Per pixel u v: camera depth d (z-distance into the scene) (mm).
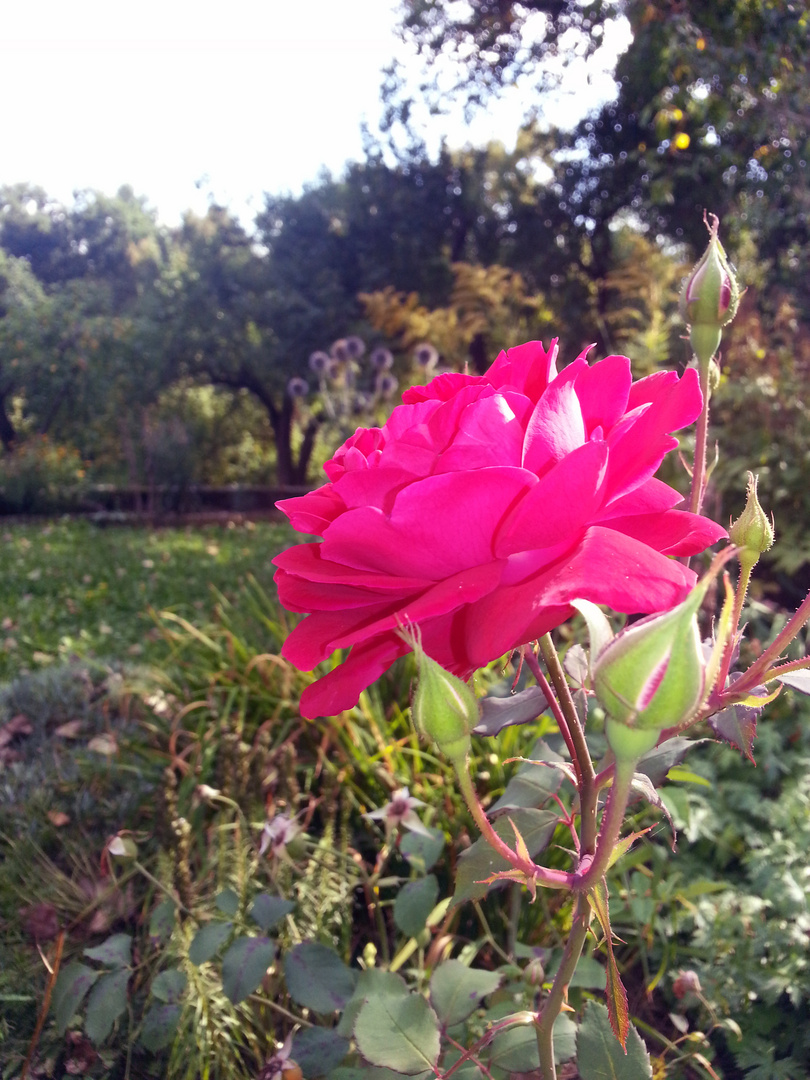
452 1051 395
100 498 4684
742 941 521
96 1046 478
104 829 671
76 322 5559
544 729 644
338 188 5402
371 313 3689
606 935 204
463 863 265
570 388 209
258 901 429
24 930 581
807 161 1766
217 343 5383
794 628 212
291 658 225
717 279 257
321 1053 388
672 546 213
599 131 3729
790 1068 465
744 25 1578
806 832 578
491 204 4707
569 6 2422
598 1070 274
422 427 212
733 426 1343
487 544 193
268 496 5156
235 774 613
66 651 1460
